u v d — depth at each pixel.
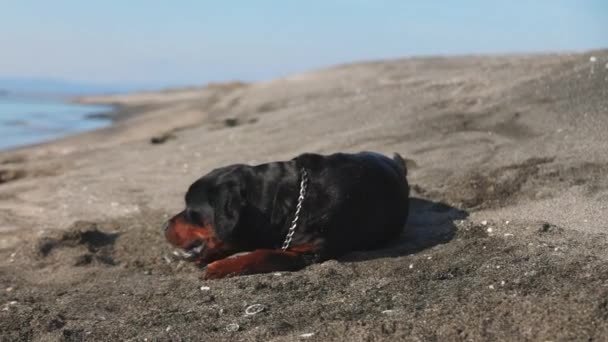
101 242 5.63
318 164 5.05
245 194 5.02
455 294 4.48
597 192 5.40
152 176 7.09
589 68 7.09
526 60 10.78
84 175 7.34
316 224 4.98
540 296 4.34
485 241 4.99
